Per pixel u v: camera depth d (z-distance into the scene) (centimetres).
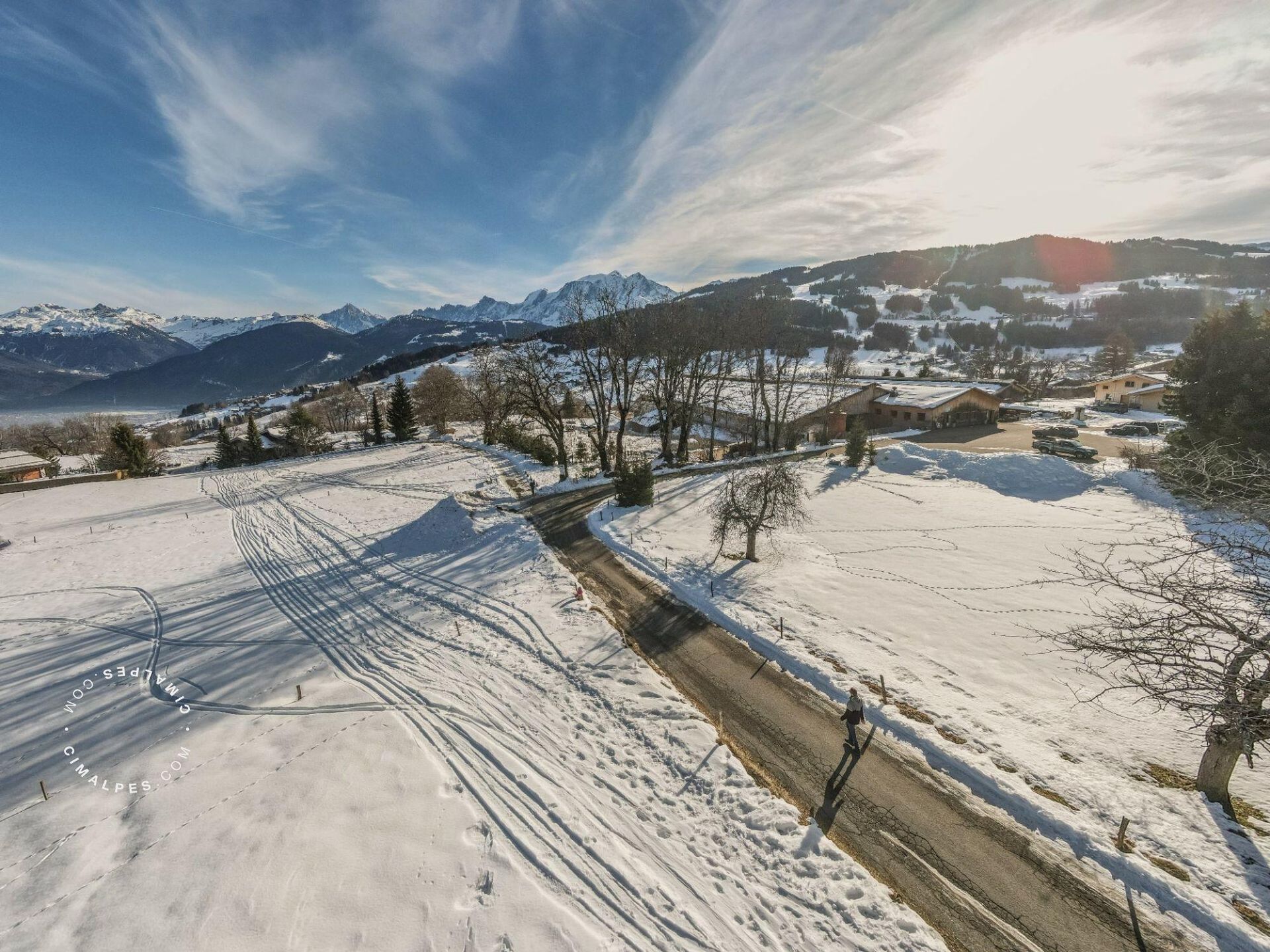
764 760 1277
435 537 2925
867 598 1992
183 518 3662
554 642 1819
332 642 1919
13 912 927
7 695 1625
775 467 2503
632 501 3253
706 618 1939
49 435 11300
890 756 1264
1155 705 1381
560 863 1027
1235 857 956
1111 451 4069
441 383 8312
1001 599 1955
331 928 899
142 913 923
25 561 2838
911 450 4109
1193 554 1031
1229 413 2775
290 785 1219
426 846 1062
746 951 864
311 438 7450
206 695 1603
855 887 959
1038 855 1007
